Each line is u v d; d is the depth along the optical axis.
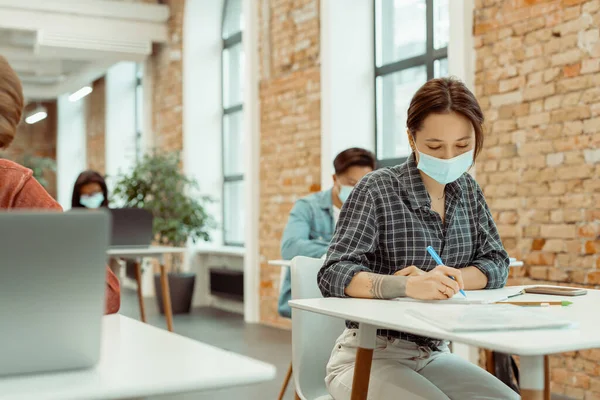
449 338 1.31
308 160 6.20
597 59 3.74
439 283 1.76
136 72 11.97
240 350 5.47
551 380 3.99
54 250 0.94
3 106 1.27
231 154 8.78
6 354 0.94
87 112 13.49
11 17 8.41
